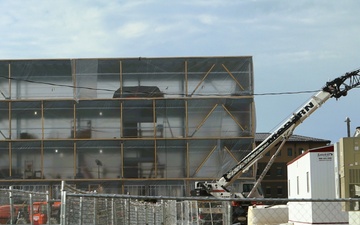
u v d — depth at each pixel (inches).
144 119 2667.3
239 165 2068.2
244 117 2664.9
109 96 2684.5
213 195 2068.2
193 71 2691.9
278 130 1985.7
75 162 2642.7
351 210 775.1
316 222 1259.2
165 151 2655.0
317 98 1926.7
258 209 1600.6
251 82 2667.3
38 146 2652.6
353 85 1878.7
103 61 2691.9
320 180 1275.8
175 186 2637.8
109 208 869.2
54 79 2689.5
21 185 2630.4
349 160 792.3
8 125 2657.5
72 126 2662.4
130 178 2635.3
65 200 548.4
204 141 2652.6
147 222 1206.3
